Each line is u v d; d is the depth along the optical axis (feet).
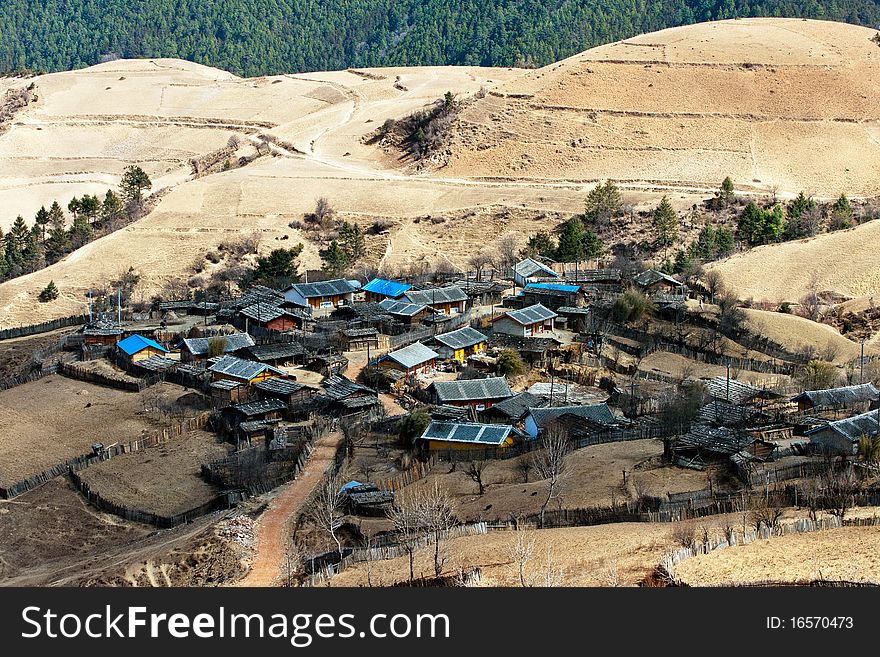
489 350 467.52
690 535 247.91
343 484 322.14
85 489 360.07
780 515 266.77
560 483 307.99
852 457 312.50
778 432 343.67
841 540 246.47
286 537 297.74
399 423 370.73
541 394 407.85
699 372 442.91
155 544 306.14
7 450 399.65
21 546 327.88
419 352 443.73
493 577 241.96
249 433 383.86
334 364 447.42
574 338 483.51
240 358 451.94
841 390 382.63
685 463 319.68
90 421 420.77
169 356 477.77
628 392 406.62
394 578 248.11
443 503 283.38
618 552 250.37
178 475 366.63
